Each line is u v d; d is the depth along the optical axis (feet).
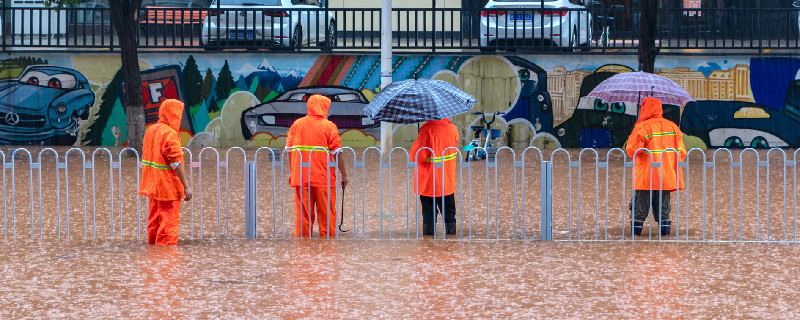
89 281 52.70
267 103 148.97
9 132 148.87
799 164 119.85
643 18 126.31
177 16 174.29
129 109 130.11
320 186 68.23
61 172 108.47
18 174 106.42
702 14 167.22
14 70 147.84
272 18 146.61
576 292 50.29
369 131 149.59
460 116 148.87
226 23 146.61
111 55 147.84
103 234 69.05
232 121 149.28
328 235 69.15
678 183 67.41
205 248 62.75
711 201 86.84
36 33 166.81
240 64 148.46
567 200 87.97
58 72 148.05
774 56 147.02
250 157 130.62
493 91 148.66
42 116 148.77
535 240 66.13
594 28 159.43
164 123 63.41
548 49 147.64
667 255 60.39
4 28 146.72
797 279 53.26
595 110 148.46
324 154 68.23
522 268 56.29
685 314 45.83
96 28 171.63
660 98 73.36
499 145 149.07
